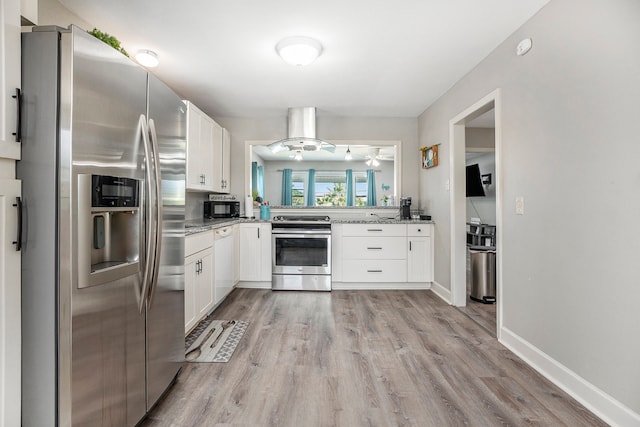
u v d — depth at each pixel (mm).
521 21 2168
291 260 3889
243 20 2176
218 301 3123
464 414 1594
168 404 1661
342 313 3076
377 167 8086
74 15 2096
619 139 1499
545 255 1981
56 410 1064
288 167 8102
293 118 4027
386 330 2664
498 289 2482
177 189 1838
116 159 1243
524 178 2180
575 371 1749
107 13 2090
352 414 1590
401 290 3926
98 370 1175
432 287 3920
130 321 1352
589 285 1664
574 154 1757
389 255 3926
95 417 1163
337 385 1845
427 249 3930
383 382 1880
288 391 1783
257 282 4016
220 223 3346
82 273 1089
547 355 1965
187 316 2363
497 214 2494
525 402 1695
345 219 4414
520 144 2225
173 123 1774
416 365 2082
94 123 1134
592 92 1642
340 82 3260
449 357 2195
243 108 4094
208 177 3490
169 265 1729
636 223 1429
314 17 2139
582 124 1703
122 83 1282
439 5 2004
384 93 3582
